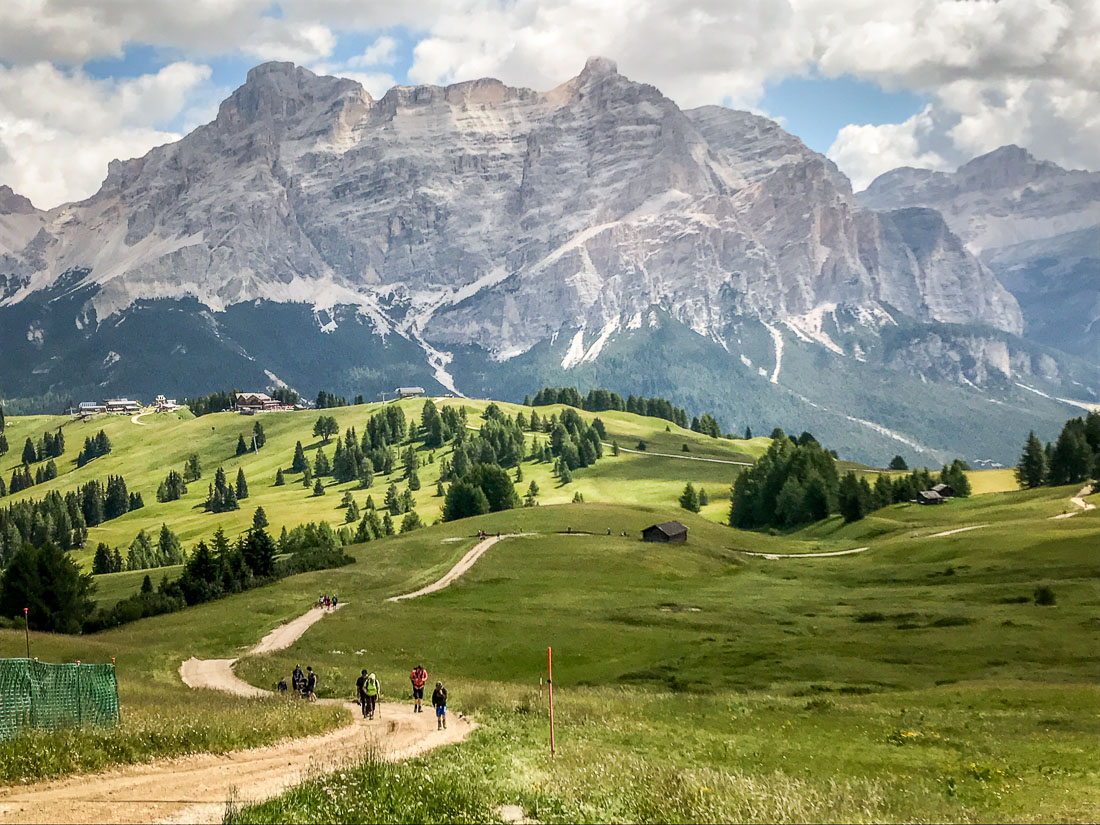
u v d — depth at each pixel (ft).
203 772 98.27
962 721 176.55
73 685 118.83
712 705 204.85
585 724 164.55
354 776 86.48
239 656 327.06
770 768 128.06
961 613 359.46
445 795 81.66
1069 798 109.50
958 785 118.21
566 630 364.17
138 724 121.39
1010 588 404.98
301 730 137.90
